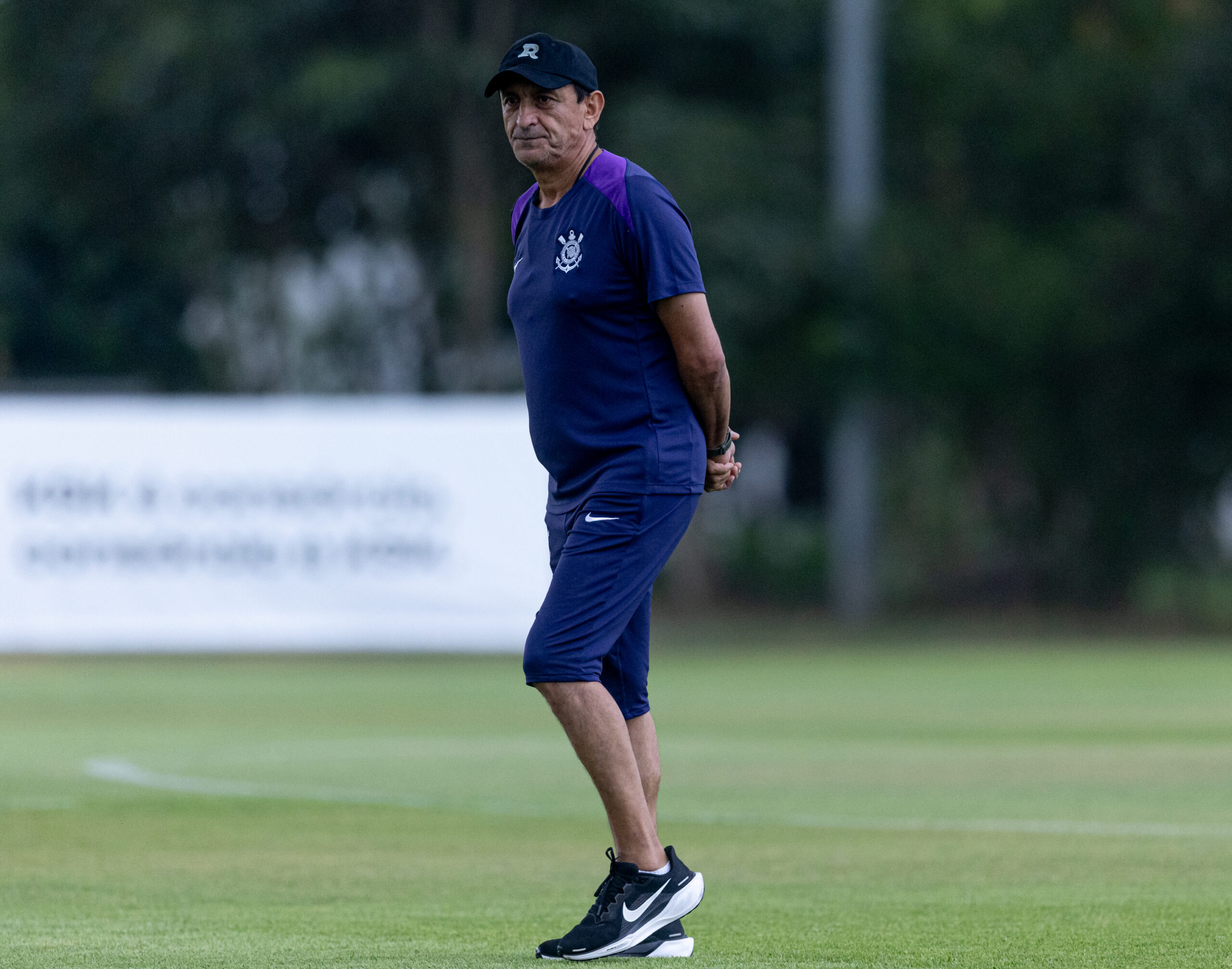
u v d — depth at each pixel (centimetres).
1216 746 4316
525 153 1769
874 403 9844
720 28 9925
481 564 7431
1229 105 9288
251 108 10012
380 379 12581
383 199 11275
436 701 5800
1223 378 9769
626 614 1792
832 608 11144
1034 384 10006
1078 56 10206
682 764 4000
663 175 9588
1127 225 9800
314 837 2891
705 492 1895
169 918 2117
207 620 7362
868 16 9556
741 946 1883
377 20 10169
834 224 9544
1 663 7475
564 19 10162
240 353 12762
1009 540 10900
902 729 4794
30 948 1888
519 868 2552
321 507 7400
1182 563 10344
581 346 1783
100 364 13825
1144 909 2139
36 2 10312
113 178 10919
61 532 7350
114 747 4441
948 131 10738
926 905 2188
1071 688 6103
